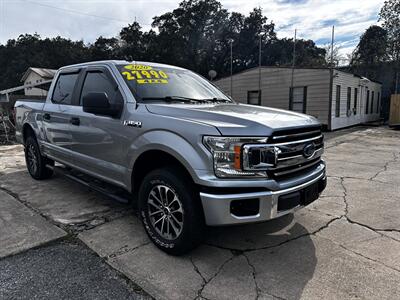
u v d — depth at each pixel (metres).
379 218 3.77
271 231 3.39
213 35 39.28
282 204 2.54
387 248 3.02
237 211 2.47
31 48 57.56
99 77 3.72
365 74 27.66
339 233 3.35
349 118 17.80
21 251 2.93
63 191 4.73
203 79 4.35
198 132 2.51
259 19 39.34
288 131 2.65
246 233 3.34
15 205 4.14
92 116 3.59
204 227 2.70
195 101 3.50
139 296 2.30
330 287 2.40
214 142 2.43
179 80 3.85
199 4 38.44
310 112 15.83
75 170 4.42
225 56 38.28
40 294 2.31
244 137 2.44
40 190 4.79
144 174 3.24
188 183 2.66
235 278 2.52
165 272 2.60
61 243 3.10
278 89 16.94
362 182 5.45
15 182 5.26
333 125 15.67
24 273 2.57
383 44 25.98
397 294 2.32
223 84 19.39
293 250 2.98
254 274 2.58
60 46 56.34
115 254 2.89
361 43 29.77
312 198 2.90
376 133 14.55
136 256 2.85
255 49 39.41
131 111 3.12
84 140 3.76
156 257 2.84
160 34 37.62
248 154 2.43
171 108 2.93
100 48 43.22
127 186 3.25
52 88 4.72
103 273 2.58
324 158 7.92
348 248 3.02
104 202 4.26
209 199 2.45
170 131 2.71
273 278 2.52
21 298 2.26
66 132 4.11
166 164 2.99
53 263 2.73
